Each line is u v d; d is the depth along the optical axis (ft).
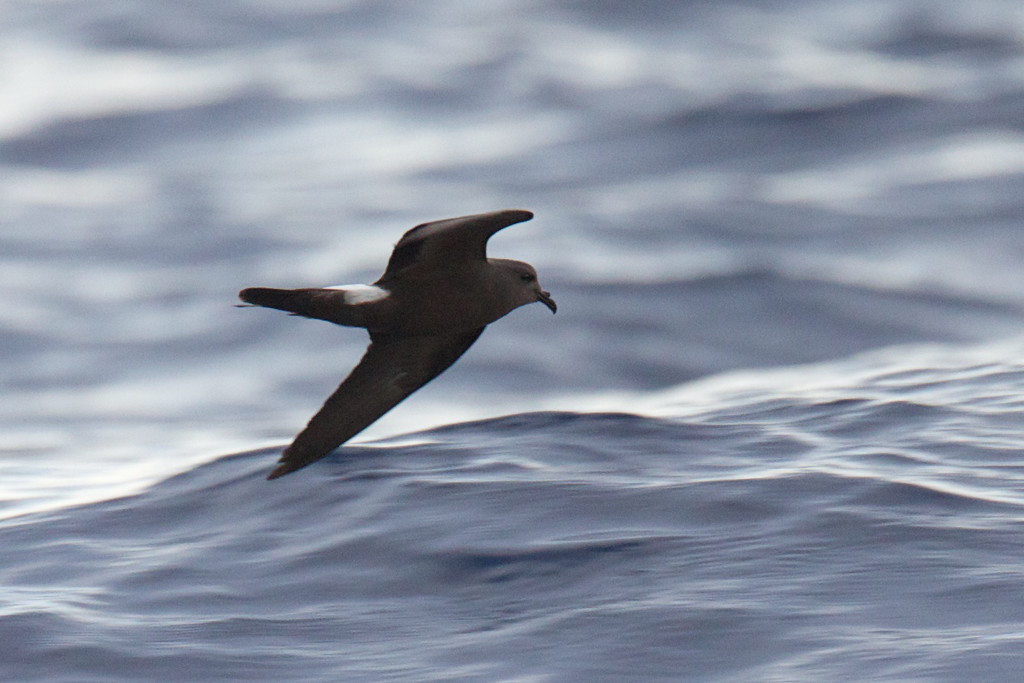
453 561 37.73
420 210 152.76
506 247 131.85
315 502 42.96
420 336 35.70
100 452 63.62
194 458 53.42
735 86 216.13
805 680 29.32
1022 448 46.16
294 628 34.30
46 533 42.80
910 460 44.86
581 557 37.22
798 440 48.06
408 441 48.57
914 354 76.59
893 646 30.53
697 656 30.91
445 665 31.60
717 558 36.42
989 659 29.58
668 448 47.26
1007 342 74.28
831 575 34.81
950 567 34.94
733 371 99.40
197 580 37.76
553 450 46.91
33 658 32.83
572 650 31.73
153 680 31.60
